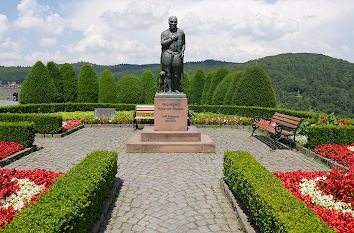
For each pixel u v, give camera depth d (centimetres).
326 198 393
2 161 642
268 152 823
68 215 267
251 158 484
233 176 446
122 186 521
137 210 422
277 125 889
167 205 440
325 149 742
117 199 462
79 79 2125
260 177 390
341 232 303
